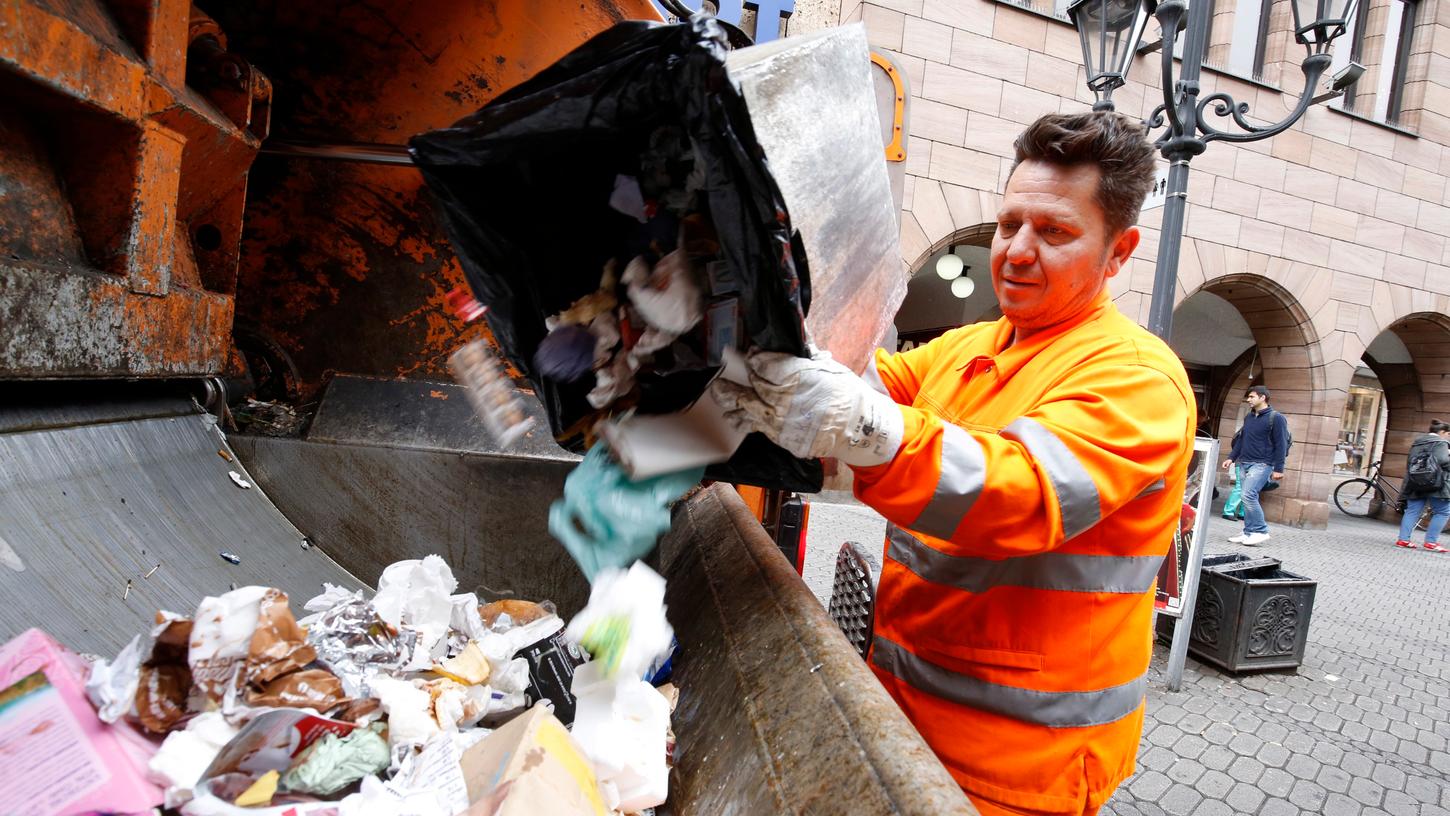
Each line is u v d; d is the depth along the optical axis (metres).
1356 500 13.02
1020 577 1.19
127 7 1.06
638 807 0.85
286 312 1.83
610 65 0.75
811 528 6.81
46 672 0.68
